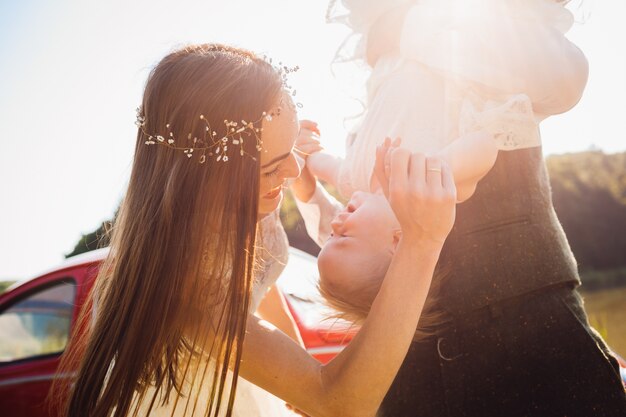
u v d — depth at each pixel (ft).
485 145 3.77
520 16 4.04
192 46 4.22
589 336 3.93
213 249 3.80
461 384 3.94
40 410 10.50
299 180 5.73
